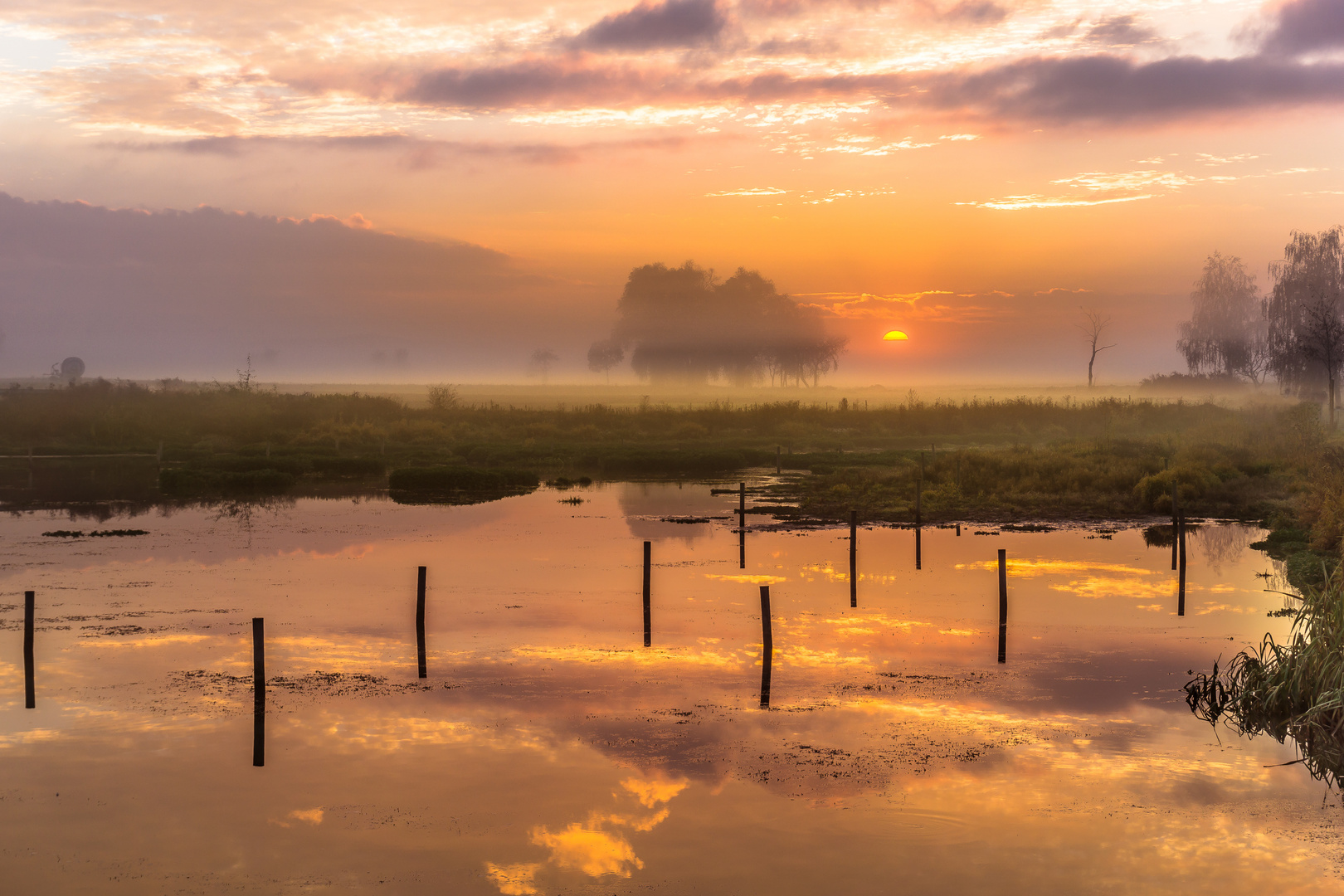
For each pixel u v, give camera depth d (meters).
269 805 10.79
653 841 9.98
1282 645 15.25
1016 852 9.74
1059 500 35.00
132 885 9.17
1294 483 34.09
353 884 9.20
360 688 14.75
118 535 28.72
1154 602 20.12
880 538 28.36
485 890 9.09
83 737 12.74
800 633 17.80
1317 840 9.99
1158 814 10.57
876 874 9.32
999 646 16.19
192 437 58.88
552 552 26.25
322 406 69.38
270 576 22.92
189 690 14.58
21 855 9.72
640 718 13.52
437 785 11.34
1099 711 13.70
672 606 19.83
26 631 14.29
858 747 12.41
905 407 81.75
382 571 23.53
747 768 11.79
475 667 15.79
